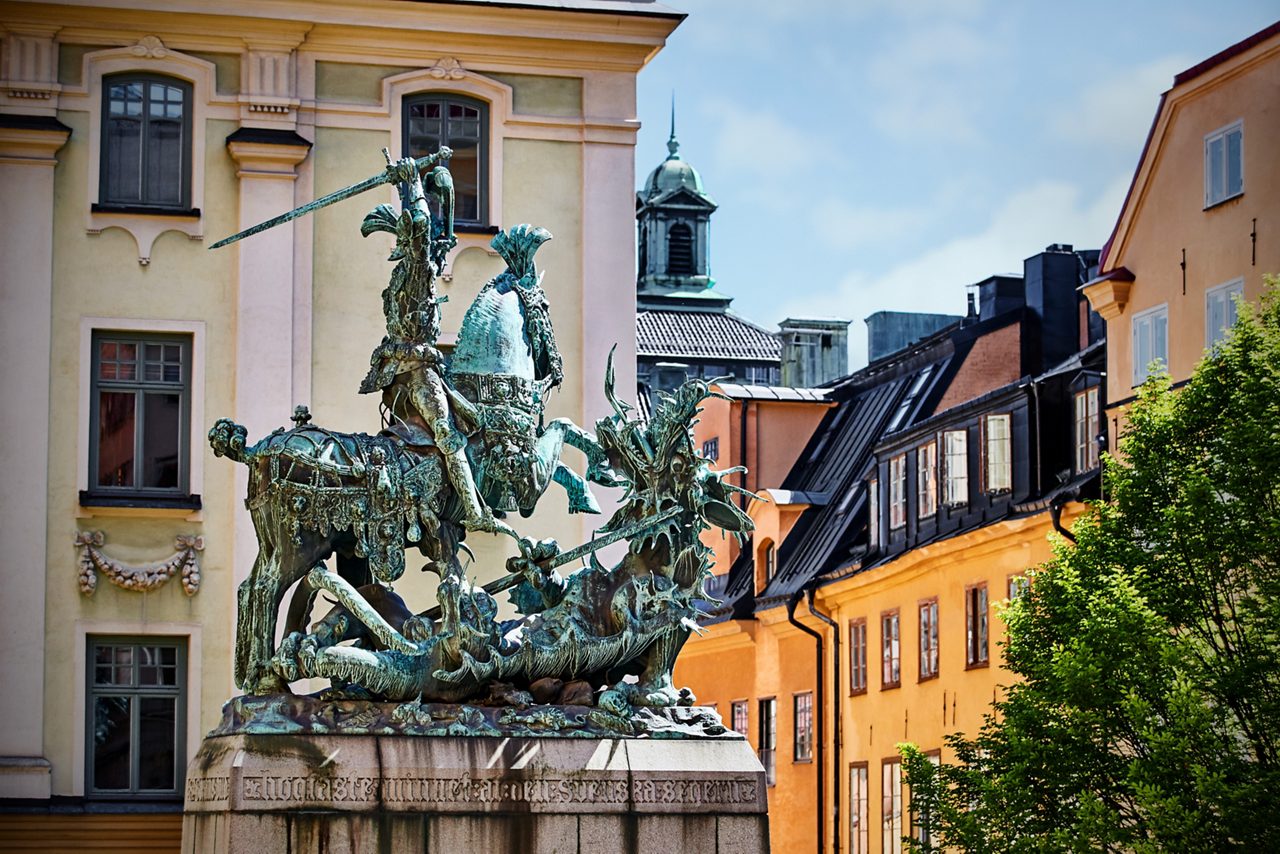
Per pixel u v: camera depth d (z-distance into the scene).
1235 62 46.25
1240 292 46.06
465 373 20.42
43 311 37.88
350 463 19.67
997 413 53.75
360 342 38.78
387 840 18.75
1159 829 31.97
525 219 39.84
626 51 40.16
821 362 78.38
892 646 57.91
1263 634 34.62
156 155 38.56
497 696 19.48
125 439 37.97
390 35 39.28
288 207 38.72
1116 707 35.00
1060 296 62.06
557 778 19.17
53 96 38.19
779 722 64.19
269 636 19.45
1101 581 36.03
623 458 20.45
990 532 52.16
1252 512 35.66
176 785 37.22
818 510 65.25
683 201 112.88
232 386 38.28
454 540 20.16
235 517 37.84
